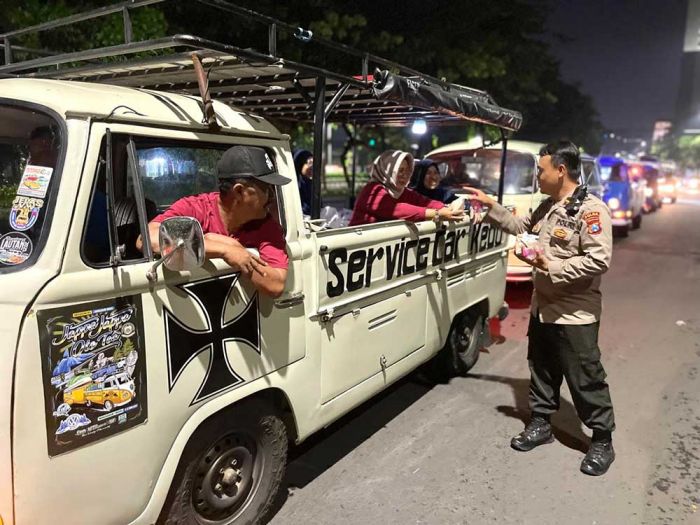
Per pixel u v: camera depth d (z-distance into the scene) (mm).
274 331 2689
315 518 3084
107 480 2049
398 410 4457
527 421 4293
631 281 9508
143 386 2129
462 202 3928
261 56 2486
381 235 3406
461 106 3930
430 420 4289
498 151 8062
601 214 3277
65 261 1878
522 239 3400
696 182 38031
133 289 2066
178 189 2600
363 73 3188
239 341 2506
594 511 3207
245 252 2316
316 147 3021
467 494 3340
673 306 7871
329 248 2988
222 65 2742
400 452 3811
